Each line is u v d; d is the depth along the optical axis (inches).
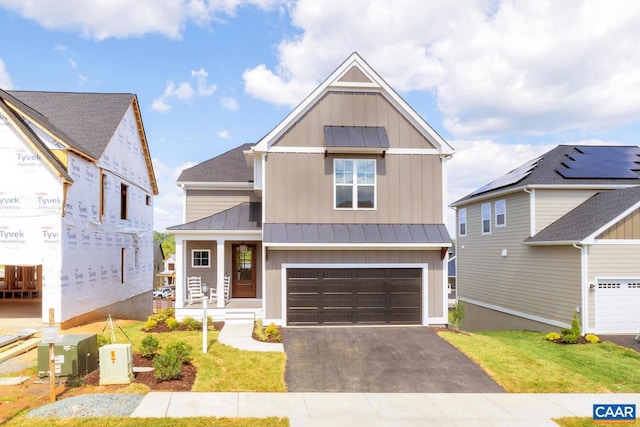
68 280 583.2
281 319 593.9
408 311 613.0
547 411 342.0
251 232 624.7
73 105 806.5
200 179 792.9
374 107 630.5
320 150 618.2
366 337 540.7
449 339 530.3
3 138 562.9
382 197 621.6
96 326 601.3
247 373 406.6
